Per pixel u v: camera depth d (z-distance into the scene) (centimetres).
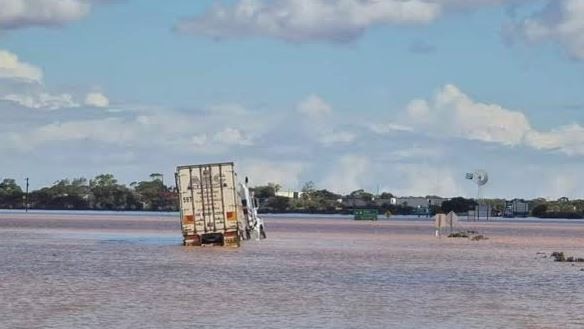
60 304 7650
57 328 6356
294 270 11588
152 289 8962
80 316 6938
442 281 10400
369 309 7650
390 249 17575
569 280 10950
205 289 9031
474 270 12262
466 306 8012
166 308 7481
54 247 16750
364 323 6844
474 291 9338
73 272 10894
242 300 8131
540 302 8450
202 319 6888
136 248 16450
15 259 13125
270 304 7862
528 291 9481
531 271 12350
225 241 16188
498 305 8144
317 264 12800
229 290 8969
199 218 16075
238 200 16512
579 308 8031
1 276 10212
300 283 9800
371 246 18775
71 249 16050
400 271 11769
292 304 7894
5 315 6950
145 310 7338
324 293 8825
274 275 10775
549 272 12200
